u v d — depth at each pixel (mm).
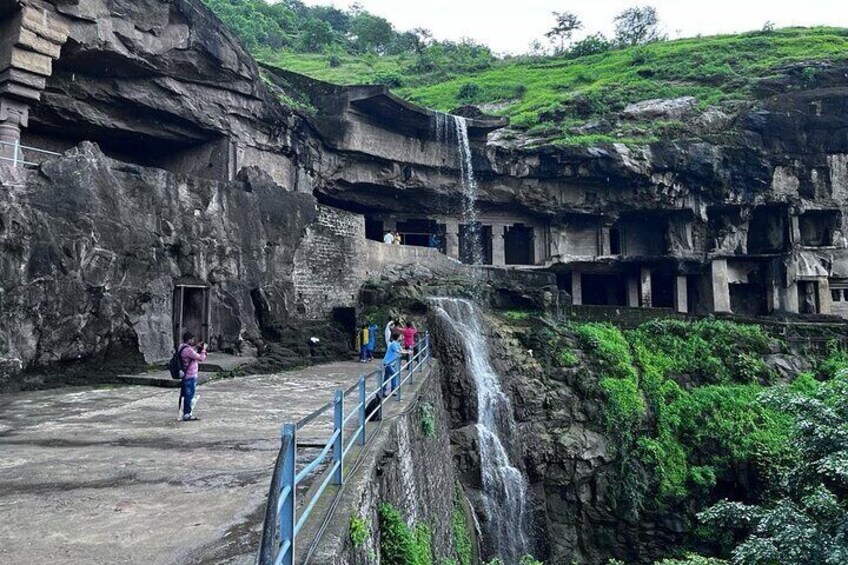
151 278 15891
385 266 26250
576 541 21281
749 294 36844
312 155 27359
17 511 5137
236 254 18609
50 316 13391
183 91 21766
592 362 24359
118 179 15438
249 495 5625
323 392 12570
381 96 27328
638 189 34406
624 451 22219
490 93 46969
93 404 11047
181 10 20672
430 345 20422
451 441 18594
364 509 5605
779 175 34406
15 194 13125
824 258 34656
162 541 4449
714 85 39625
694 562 13734
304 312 21281
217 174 23359
